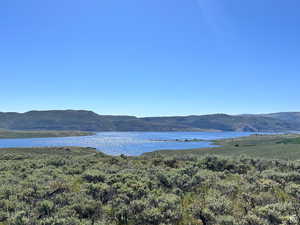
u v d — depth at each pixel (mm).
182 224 5418
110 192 6949
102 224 4988
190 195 7516
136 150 78500
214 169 12898
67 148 60281
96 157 18953
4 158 19656
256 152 43281
